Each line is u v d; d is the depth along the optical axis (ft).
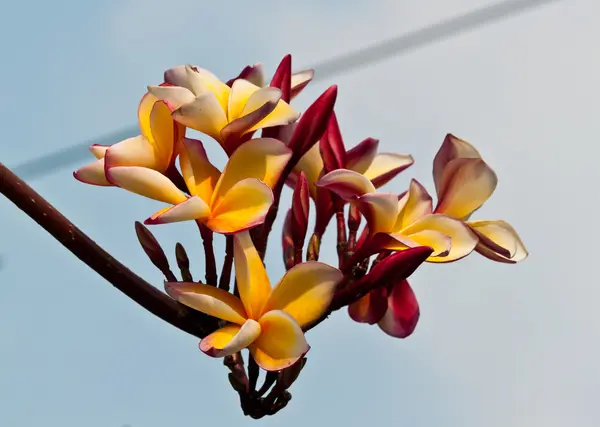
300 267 3.26
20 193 3.15
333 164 3.47
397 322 3.63
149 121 3.36
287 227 3.62
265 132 3.47
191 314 3.28
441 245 3.34
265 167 3.30
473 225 3.49
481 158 3.48
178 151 3.34
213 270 3.34
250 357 3.32
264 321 3.24
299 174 3.53
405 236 3.36
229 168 3.30
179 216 3.22
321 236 3.51
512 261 3.46
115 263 3.22
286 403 3.33
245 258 3.25
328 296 3.26
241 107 3.34
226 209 3.27
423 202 3.40
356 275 3.39
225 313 3.25
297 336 3.21
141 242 3.36
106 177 3.26
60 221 3.18
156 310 3.26
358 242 3.48
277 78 3.43
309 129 3.38
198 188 3.29
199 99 3.30
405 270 3.33
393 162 3.58
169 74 3.38
